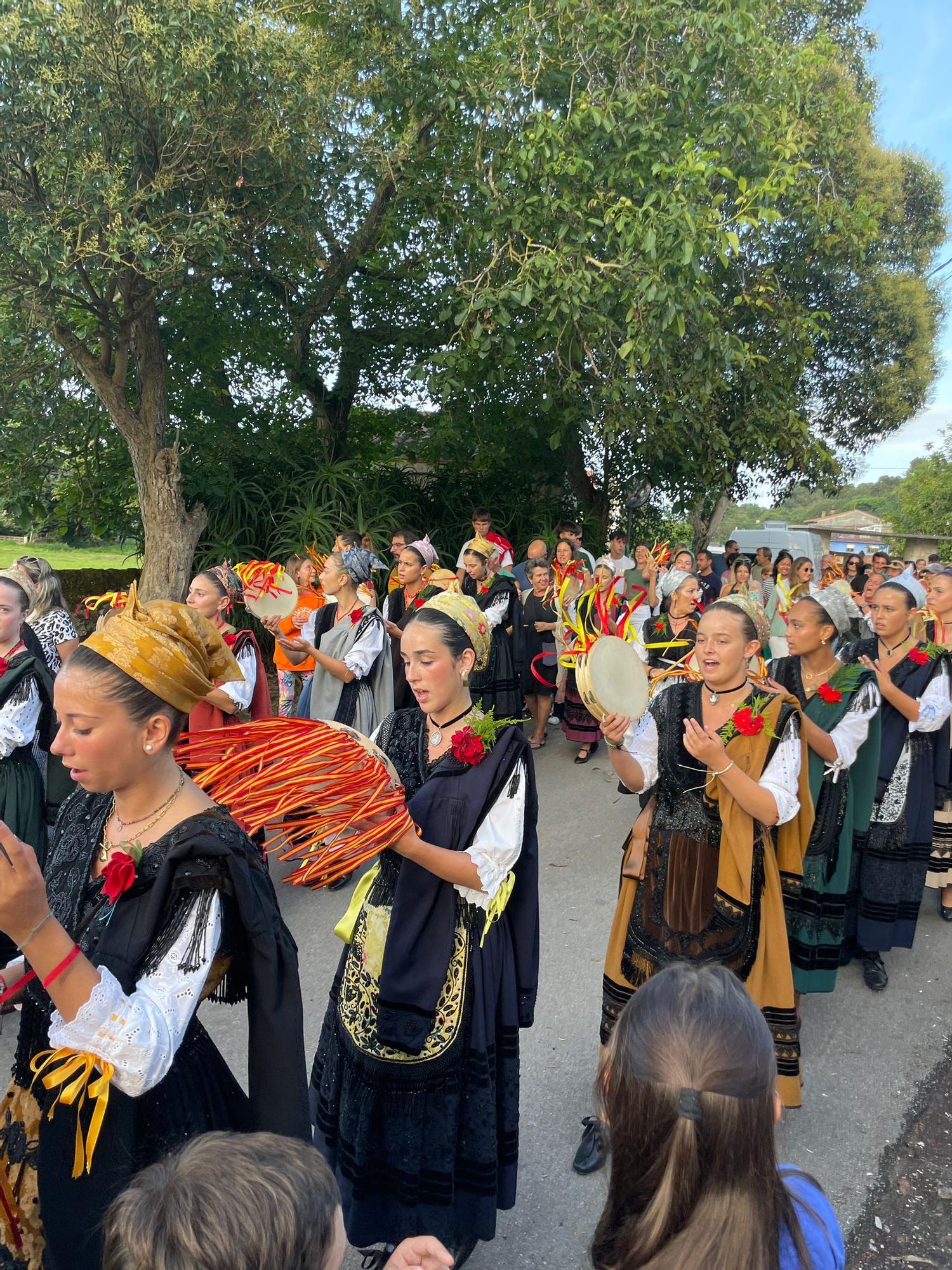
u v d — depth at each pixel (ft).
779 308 43.19
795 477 56.18
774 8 35.76
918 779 13.43
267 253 33.35
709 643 9.07
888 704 13.62
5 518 45.21
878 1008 12.99
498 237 30.89
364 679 16.42
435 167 34.14
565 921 15.31
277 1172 3.44
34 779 11.88
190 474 34.09
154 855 4.93
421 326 39.42
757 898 8.96
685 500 49.08
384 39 31.63
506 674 22.24
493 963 7.22
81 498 36.73
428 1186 7.00
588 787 23.07
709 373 34.32
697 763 8.99
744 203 30.09
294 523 34.45
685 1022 3.67
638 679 9.10
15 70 21.56
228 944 5.09
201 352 33.81
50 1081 4.32
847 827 10.95
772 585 33.91
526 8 30.01
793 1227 3.64
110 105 22.86
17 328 26.71
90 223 23.17
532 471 44.78
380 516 36.37
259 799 5.82
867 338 56.29
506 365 33.83
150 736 5.04
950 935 15.58
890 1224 8.87
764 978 8.98
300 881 6.05
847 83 50.44
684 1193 3.45
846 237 43.06
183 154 24.20
